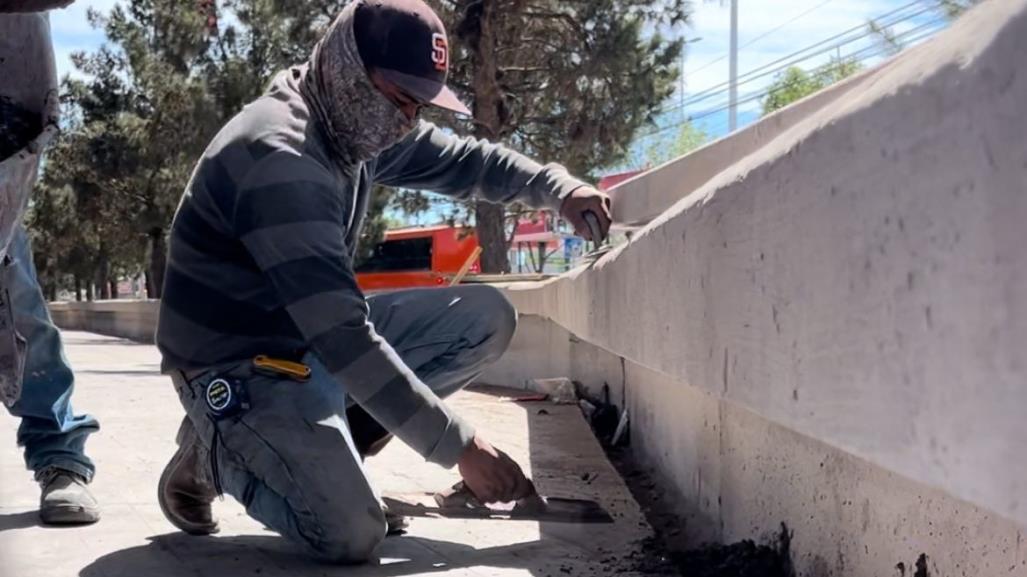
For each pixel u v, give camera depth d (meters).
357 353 2.54
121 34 23.97
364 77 2.65
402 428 2.55
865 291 1.25
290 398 2.73
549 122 18.14
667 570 2.68
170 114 21.91
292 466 2.70
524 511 3.34
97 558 2.86
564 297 5.27
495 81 17.28
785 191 1.55
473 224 20.78
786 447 2.43
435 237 30.58
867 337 1.25
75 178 30.84
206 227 2.77
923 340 1.11
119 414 5.98
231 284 2.77
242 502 2.84
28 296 3.20
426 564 2.79
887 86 1.21
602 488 3.93
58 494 3.25
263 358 2.78
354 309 2.55
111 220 32.44
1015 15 0.95
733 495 2.89
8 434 5.12
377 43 2.64
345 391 2.86
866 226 1.25
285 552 2.93
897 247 1.17
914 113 1.12
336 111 2.71
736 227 1.84
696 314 2.17
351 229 3.01
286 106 2.73
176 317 2.86
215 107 21.00
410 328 3.20
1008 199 0.95
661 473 4.19
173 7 21.67
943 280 1.06
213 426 2.80
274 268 2.56
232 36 21.83
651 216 3.56
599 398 6.46
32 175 1.59
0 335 1.85
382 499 3.43
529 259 33.84
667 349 2.49
